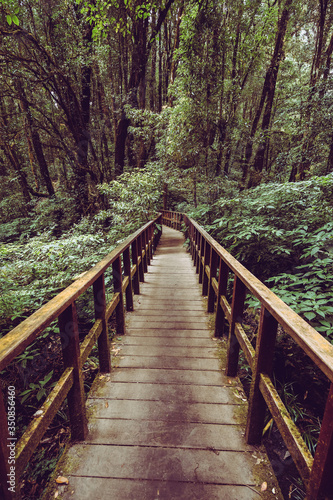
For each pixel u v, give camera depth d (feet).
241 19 26.02
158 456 5.55
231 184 25.91
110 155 50.42
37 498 6.86
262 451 5.65
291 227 14.84
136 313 12.98
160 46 53.31
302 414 8.76
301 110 25.59
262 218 15.67
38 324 3.82
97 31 26.09
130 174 29.45
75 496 4.81
